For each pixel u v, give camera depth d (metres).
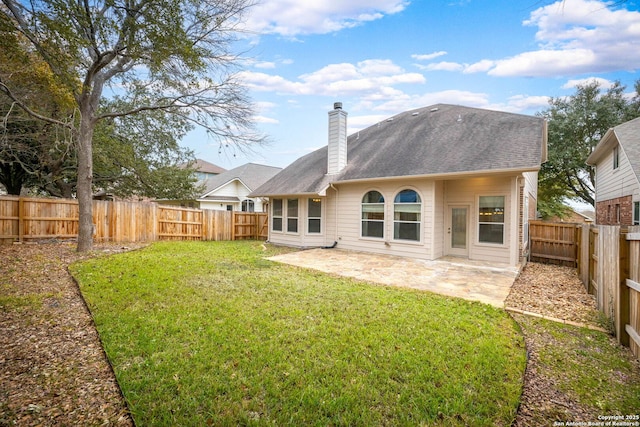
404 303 5.32
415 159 10.60
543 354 3.60
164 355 3.39
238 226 16.73
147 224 13.27
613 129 11.78
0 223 9.73
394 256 10.64
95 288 5.77
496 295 6.03
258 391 2.78
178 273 7.09
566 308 5.38
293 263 9.22
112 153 14.18
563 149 21.69
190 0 7.50
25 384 2.88
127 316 4.46
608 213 14.70
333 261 9.64
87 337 3.89
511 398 2.74
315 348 3.58
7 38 6.17
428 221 9.97
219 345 3.63
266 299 5.38
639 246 3.54
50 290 5.69
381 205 11.27
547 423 2.46
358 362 3.28
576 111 21.22
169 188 18.84
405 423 2.43
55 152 11.88
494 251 9.57
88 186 9.71
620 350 3.74
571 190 25.47
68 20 6.12
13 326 4.13
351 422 2.44
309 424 2.41
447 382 2.95
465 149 9.80
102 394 2.77
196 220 15.12
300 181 13.91
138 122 14.92
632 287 3.67
